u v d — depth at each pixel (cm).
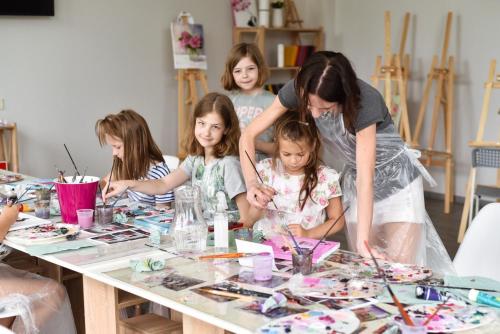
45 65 566
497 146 516
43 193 291
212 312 177
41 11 551
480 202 643
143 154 334
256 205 253
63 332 263
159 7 633
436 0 662
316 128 275
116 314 220
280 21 705
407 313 174
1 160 548
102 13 595
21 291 255
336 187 285
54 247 241
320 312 173
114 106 613
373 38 722
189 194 238
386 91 631
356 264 221
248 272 212
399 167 277
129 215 290
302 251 215
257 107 396
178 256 231
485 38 630
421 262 285
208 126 289
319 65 217
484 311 176
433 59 641
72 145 591
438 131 675
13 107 553
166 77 646
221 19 682
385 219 283
